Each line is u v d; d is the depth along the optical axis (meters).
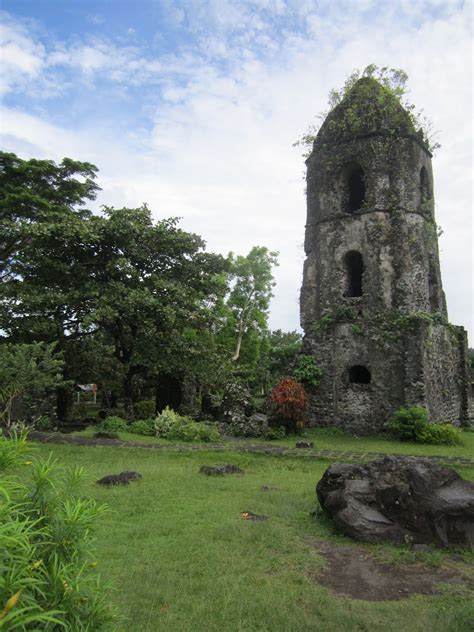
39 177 22.94
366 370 19.17
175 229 20.08
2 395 14.00
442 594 5.11
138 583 5.02
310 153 20.95
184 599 4.79
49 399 18.50
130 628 4.16
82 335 19.62
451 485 6.98
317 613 4.63
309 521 7.37
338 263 19.53
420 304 18.73
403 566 5.81
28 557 2.08
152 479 9.77
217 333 31.41
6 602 1.88
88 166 24.23
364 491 7.11
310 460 12.78
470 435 18.12
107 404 28.94
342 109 20.31
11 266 19.36
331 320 19.05
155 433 16.42
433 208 20.83
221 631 4.25
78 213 24.19
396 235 18.81
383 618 4.52
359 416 18.09
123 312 17.70
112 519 7.09
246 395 19.52
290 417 17.17
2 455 2.79
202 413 21.67
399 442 16.20
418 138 19.78
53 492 2.91
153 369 19.03
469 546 6.31
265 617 4.48
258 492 8.96
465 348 21.00
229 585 5.12
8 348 14.07
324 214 20.08
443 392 19.08
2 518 2.11
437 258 20.69
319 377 18.94
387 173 19.25
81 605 2.36
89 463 11.73
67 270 17.83
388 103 19.61
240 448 14.12
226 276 31.08
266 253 32.19
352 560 5.96
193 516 7.38
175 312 18.08
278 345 41.50
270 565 5.72
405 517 6.61
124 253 19.16
